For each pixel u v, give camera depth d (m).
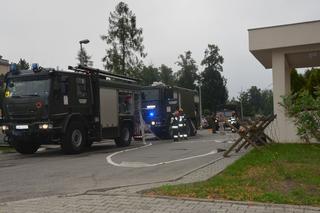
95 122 19.44
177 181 9.43
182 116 25.88
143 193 8.04
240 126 16.09
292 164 11.30
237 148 15.49
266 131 17.92
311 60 21.50
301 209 6.79
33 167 13.47
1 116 18.03
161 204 7.23
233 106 55.91
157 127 27.81
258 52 18.75
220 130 36.91
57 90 17.17
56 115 17.11
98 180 10.45
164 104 28.11
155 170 11.98
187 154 16.12
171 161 13.99
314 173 9.82
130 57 54.62
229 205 7.09
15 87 17.48
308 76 31.73
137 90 23.47
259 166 11.07
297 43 17.52
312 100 9.66
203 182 8.96
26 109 17.11
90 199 7.71
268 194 7.63
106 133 20.19
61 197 8.02
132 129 22.70
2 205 7.49
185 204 7.20
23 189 9.42
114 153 17.66
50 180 10.64
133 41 54.88
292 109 10.20
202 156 15.12
